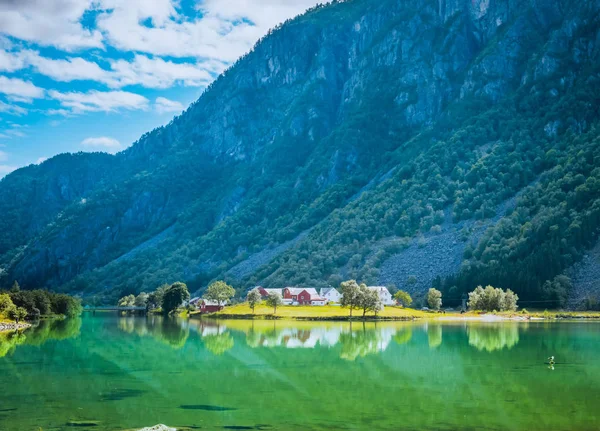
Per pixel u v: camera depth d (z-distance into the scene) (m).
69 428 61.66
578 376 91.62
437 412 68.88
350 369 99.31
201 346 133.25
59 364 105.75
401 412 69.00
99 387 83.75
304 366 102.94
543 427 62.47
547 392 80.00
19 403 73.31
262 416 67.12
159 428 58.12
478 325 193.00
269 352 121.94
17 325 198.62
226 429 61.56
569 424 63.62
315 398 76.56
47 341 145.88
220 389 82.56
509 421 64.88
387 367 101.50
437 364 104.06
